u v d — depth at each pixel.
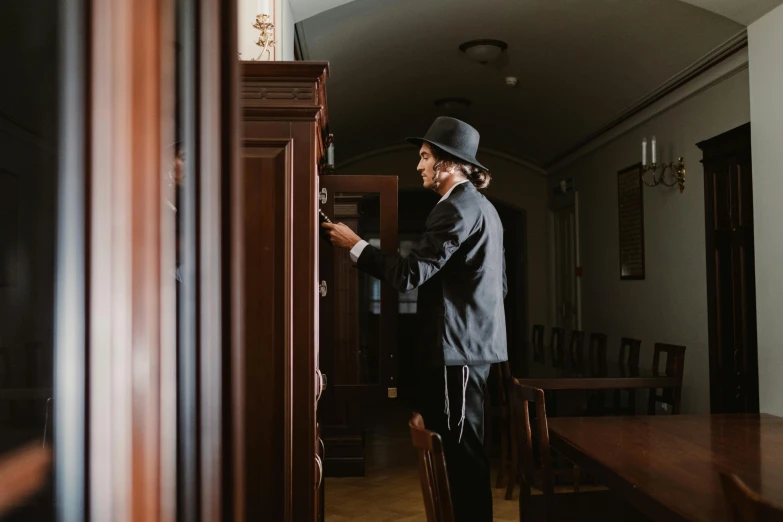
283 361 2.34
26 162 0.66
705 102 5.88
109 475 0.65
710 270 5.74
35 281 0.66
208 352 0.79
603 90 7.11
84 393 0.65
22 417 0.65
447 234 2.75
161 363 0.75
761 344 4.43
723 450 2.40
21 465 0.63
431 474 1.82
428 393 2.88
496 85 8.03
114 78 0.67
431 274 2.73
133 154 0.68
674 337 6.47
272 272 2.35
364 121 8.99
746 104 5.28
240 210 0.85
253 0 3.48
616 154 7.96
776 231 4.30
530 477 2.88
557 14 5.91
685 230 6.24
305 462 2.36
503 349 2.95
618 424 2.90
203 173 0.80
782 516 1.26
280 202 2.35
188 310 0.79
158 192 0.72
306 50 5.63
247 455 2.35
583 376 5.18
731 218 5.39
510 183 11.02
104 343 0.65
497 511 4.50
